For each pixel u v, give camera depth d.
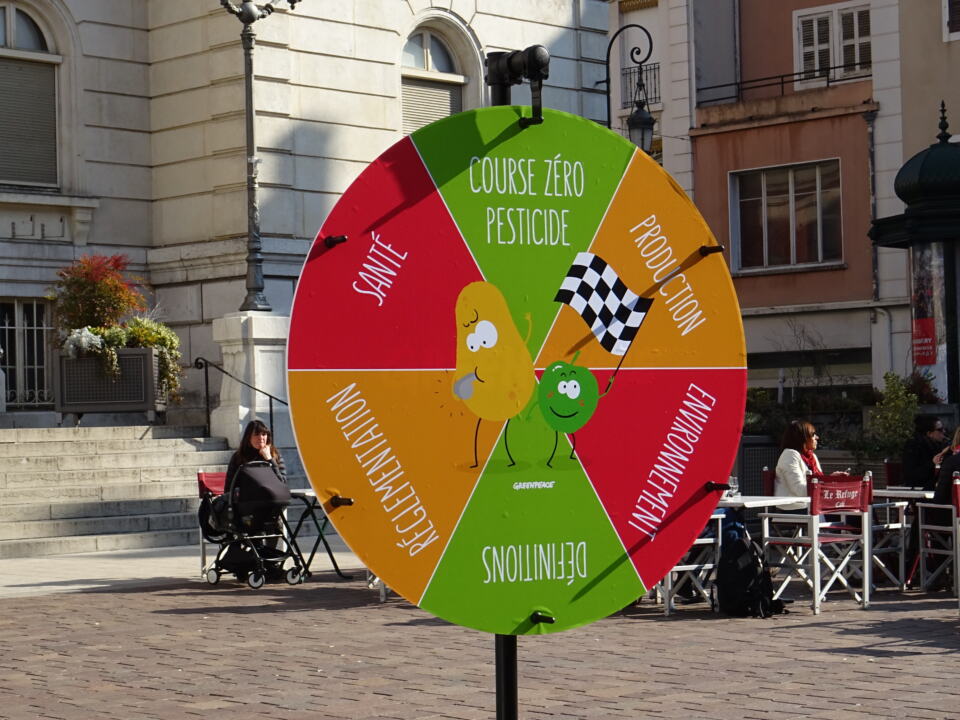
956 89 29.30
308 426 2.87
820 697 7.68
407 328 2.96
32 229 22.31
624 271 3.16
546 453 3.08
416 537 2.96
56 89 22.77
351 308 2.91
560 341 3.10
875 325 30.16
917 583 12.91
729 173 32.50
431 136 3.00
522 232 3.07
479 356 3.02
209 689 8.22
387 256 2.95
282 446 20.48
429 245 2.99
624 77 34.97
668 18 33.72
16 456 18.14
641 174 3.18
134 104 23.30
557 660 9.04
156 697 8.02
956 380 21.58
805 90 31.42
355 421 2.90
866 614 11.02
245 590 13.05
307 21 22.86
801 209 31.64
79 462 18.50
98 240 22.88
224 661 9.18
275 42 22.39
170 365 20.36
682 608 11.53
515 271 3.06
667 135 33.59
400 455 2.95
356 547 2.90
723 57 33.78
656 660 8.99
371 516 2.92
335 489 2.89
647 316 3.18
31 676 8.77
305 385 2.87
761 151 31.94
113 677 8.67
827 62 32.78
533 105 3.09
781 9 33.31
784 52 33.31
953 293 21.56
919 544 12.52
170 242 23.14
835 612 11.17
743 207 32.47
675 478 3.19
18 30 22.52
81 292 20.28
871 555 11.93
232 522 13.28
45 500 17.45
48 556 16.33
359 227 2.92
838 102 30.78
